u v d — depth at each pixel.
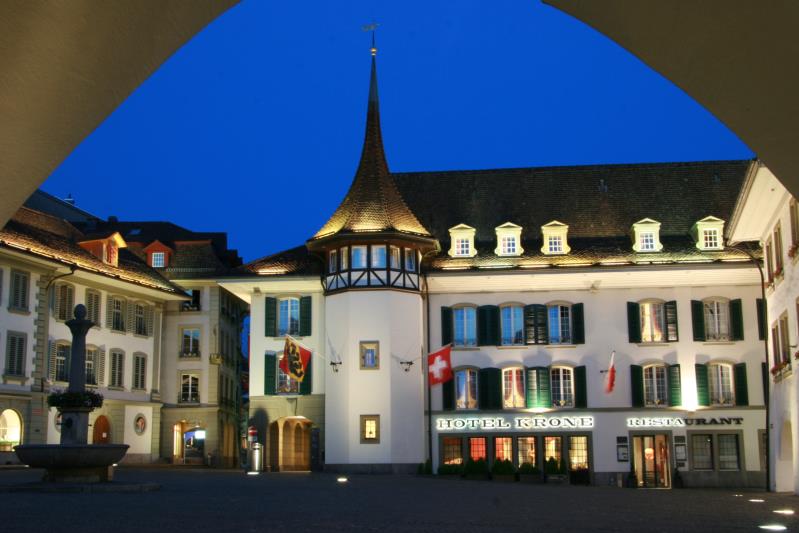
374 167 44.72
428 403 43.44
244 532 14.01
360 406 41.84
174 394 57.62
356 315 42.34
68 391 25.78
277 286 44.97
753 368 42.56
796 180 10.84
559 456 42.75
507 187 48.31
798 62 9.20
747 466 41.94
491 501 23.09
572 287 43.91
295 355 42.34
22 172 9.92
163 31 9.27
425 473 42.06
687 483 42.03
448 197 48.38
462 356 43.81
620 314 43.50
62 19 8.50
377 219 42.94
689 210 46.38
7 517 16.27
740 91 9.82
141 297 53.34
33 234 46.31
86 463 25.17
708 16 9.01
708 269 42.53
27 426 44.16
